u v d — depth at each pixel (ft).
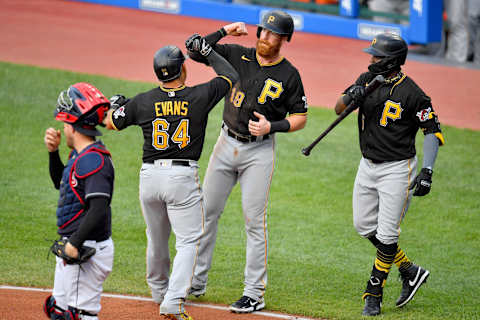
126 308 62.13
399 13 217.97
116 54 192.34
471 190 107.55
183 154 56.59
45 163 110.32
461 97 162.20
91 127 48.34
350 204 100.78
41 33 214.90
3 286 66.95
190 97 55.98
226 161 63.67
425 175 60.59
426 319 63.52
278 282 73.26
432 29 204.03
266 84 61.52
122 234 86.38
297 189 105.81
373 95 62.44
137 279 71.92
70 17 243.40
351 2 224.94
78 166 46.42
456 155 123.85
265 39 60.39
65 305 49.42
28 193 97.76
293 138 129.29
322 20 231.91
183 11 255.29
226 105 63.72
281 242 86.07
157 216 59.00
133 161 113.80
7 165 107.96
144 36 218.38
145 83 161.48
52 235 83.97
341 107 65.26
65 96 47.73
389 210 63.05
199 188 58.08
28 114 132.87
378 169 63.67
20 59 178.60
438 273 77.56
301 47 212.23
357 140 130.11
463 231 91.56
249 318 61.77
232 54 63.31
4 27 220.43
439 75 182.70
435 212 98.43
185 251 57.06
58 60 180.65
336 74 181.57
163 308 55.93
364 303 67.77
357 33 225.35
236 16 244.42
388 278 76.23
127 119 56.95
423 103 61.46
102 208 45.80
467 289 72.84
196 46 59.11
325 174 112.57
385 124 62.13
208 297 67.62
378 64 61.87
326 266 78.69
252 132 59.77
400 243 86.84
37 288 67.10
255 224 63.67
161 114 55.67
